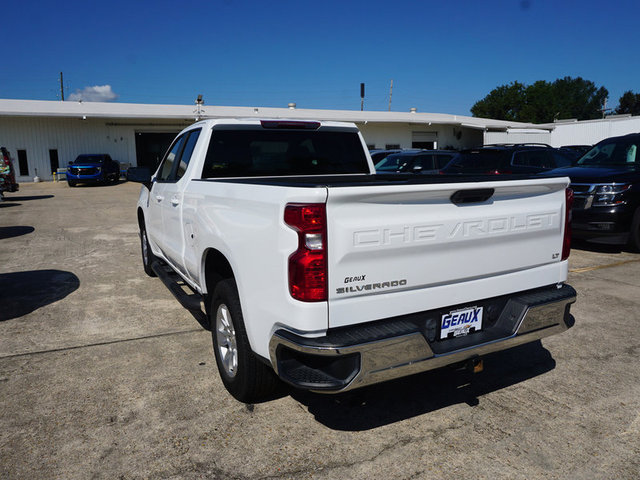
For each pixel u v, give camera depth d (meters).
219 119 4.05
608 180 7.54
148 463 2.61
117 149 28.23
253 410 3.15
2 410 3.14
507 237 2.92
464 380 3.59
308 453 2.70
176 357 3.96
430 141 34.91
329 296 2.37
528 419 3.05
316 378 2.44
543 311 3.00
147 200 5.73
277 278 2.49
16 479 2.48
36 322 4.80
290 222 2.38
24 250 8.35
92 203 16.19
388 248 2.47
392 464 2.60
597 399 3.29
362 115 33.75
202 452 2.71
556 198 3.16
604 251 8.05
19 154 26.22
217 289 3.29
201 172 3.96
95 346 4.19
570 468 2.57
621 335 4.39
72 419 3.03
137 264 7.29
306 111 33.53
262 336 2.69
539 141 32.34
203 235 3.44
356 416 3.09
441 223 2.63
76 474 2.52
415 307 2.63
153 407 3.18
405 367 2.50
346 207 2.36
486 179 2.94
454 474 2.52
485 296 2.90
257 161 4.17
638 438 2.84
